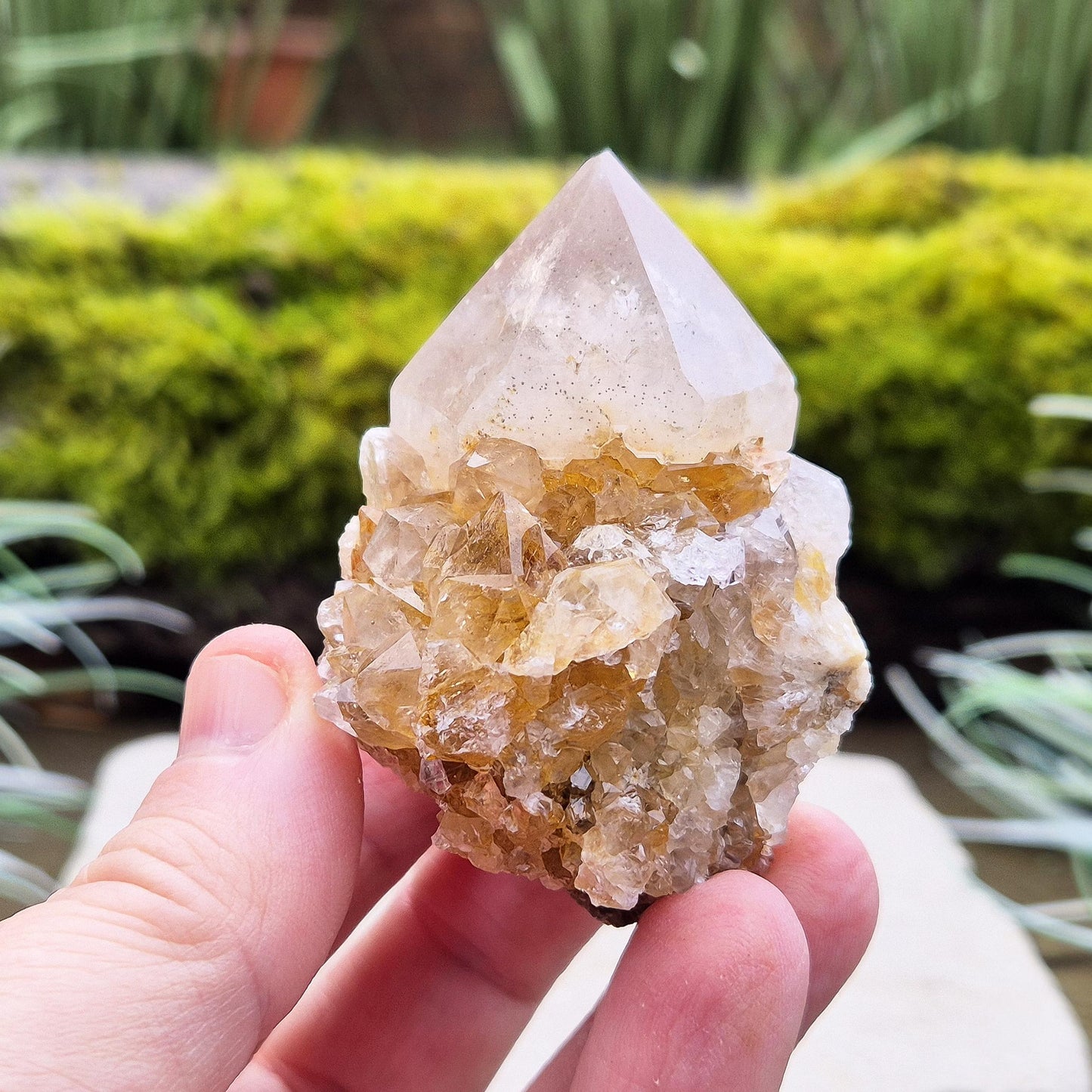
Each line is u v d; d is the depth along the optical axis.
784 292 0.30
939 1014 0.19
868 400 0.28
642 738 0.11
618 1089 0.11
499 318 0.12
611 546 0.11
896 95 0.44
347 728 0.12
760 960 0.11
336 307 0.30
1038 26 0.41
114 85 0.42
